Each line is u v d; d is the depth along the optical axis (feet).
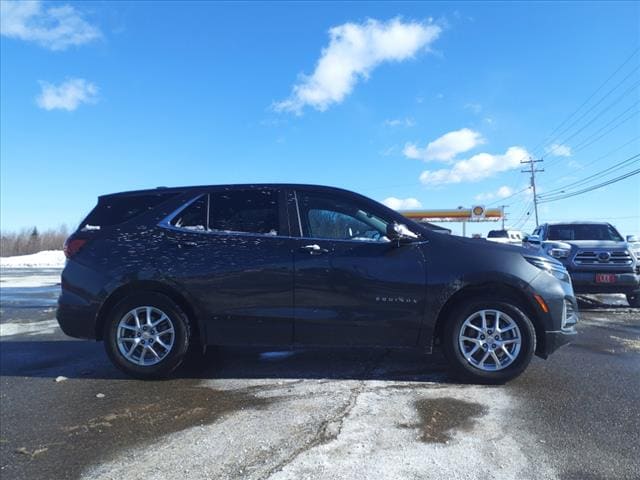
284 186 16.66
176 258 15.92
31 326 27.02
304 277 15.43
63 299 16.30
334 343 15.52
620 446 10.84
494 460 10.22
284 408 13.28
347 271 15.35
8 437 11.91
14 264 121.19
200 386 15.39
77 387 15.60
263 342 15.71
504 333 15.17
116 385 15.71
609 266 31.32
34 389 15.53
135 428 12.23
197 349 18.95
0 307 34.81
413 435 11.40
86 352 20.63
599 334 23.00
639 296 32.19
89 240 16.62
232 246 15.90
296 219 16.12
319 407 13.28
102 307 16.14
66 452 11.03
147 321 15.92
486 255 15.28
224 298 15.66
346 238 15.88
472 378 15.16
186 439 11.49
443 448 10.75
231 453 10.71
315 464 10.11
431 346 15.31
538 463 10.10
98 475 9.99
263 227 16.14
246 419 12.59
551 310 15.08
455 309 15.25
